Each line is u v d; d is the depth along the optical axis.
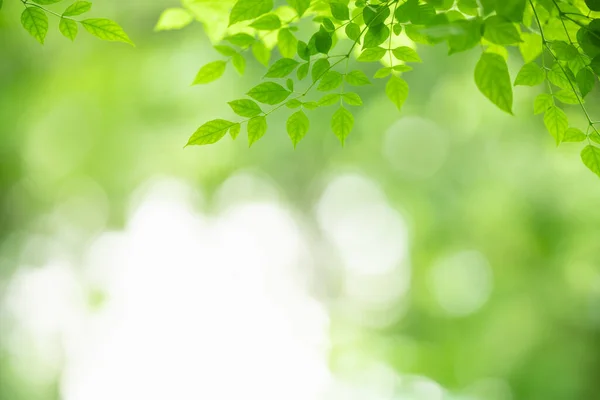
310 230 10.32
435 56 6.61
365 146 7.61
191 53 7.18
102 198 8.13
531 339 6.39
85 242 8.42
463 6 1.42
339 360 9.49
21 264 8.04
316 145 7.84
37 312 8.23
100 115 7.44
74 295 8.56
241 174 8.95
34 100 7.38
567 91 1.63
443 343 8.11
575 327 6.21
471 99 6.36
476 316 7.33
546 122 1.68
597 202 5.70
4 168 7.40
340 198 10.16
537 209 5.96
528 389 6.45
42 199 7.80
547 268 6.16
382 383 8.95
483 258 7.10
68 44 7.39
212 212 8.82
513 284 6.38
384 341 9.17
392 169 7.57
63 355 8.46
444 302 8.00
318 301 10.77
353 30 1.65
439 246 7.32
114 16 7.33
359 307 10.16
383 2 1.61
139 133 7.44
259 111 1.68
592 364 6.17
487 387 7.23
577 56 1.53
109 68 7.37
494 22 1.24
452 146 6.88
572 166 5.74
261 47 2.02
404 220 7.75
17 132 7.29
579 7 1.67
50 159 7.53
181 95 7.21
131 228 8.51
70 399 8.39
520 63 5.93
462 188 6.85
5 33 6.92
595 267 5.89
